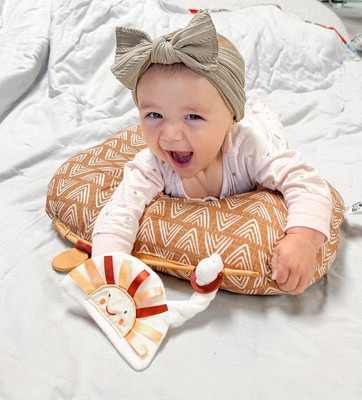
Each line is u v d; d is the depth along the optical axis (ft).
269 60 5.43
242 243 2.47
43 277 2.73
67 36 5.02
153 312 2.30
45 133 4.40
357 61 6.25
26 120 4.59
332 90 5.44
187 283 2.69
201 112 2.37
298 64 5.52
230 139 2.79
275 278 2.41
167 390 2.07
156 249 2.66
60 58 4.89
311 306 2.52
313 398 2.02
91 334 2.35
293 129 4.59
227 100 2.46
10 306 2.52
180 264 2.57
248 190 3.02
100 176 3.19
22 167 3.88
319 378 2.11
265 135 3.32
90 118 4.64
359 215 3.23
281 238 2.53
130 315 2.31
